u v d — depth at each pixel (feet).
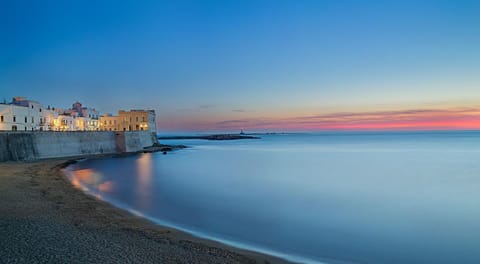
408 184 117.60
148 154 274.77
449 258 48.85
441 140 602.85
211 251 44.39
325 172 152.87
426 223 67.41
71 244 42.63
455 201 88.89
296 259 45.65
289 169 165.89
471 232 61.62
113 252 40.81
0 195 72.74
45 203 67.10
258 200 88.89
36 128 257.14
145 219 62.64
